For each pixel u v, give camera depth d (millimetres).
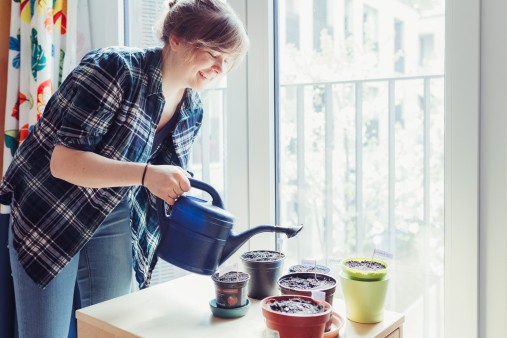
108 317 1050
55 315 1361
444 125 1171
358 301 1014
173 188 1060
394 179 2467
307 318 856
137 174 1080
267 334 903
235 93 1530
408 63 2510
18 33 1695
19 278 1345
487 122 1116
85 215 1243
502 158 1102
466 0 1110
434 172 2328
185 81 1200
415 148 2420
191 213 1047
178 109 1359
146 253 1435
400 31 2498
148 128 1233
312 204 2666
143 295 1184
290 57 2623
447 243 1185
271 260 1157
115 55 1169
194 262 1054
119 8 1862
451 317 1189
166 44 1220
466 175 1141
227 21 1104
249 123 1514
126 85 1159
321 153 2631
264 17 1451
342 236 2619
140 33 1944
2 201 1346
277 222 1540
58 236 1253
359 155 2555
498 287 1126
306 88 2627
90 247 1426
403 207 2441
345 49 2611
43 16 1635
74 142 1114
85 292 1472
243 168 1537
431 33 2408
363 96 2539
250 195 1533
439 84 2312
